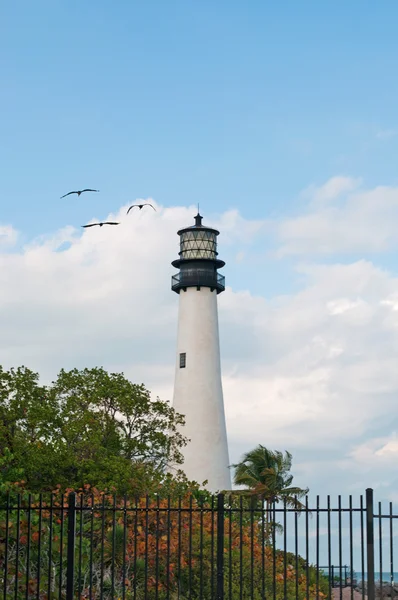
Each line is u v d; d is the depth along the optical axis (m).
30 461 48.31
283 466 70.38
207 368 77.06
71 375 56.16
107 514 29.45
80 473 48.78
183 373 77.25
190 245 78.25
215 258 78.62
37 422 51.88
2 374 53.75
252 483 70.12
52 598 23.83
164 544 26.84
